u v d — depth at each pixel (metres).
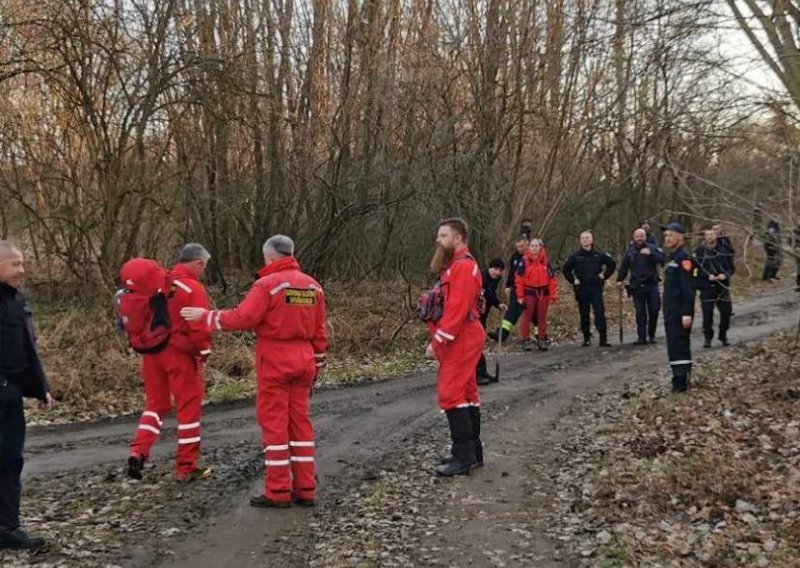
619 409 9.14
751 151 8.94
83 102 13.66
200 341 6.49
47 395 5.43
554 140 18.97
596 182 22.69
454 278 6.61
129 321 6.61
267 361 6.05
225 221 17.86
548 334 16.17
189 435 6.70
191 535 5.45
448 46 18.17
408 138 18.02
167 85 14.11
